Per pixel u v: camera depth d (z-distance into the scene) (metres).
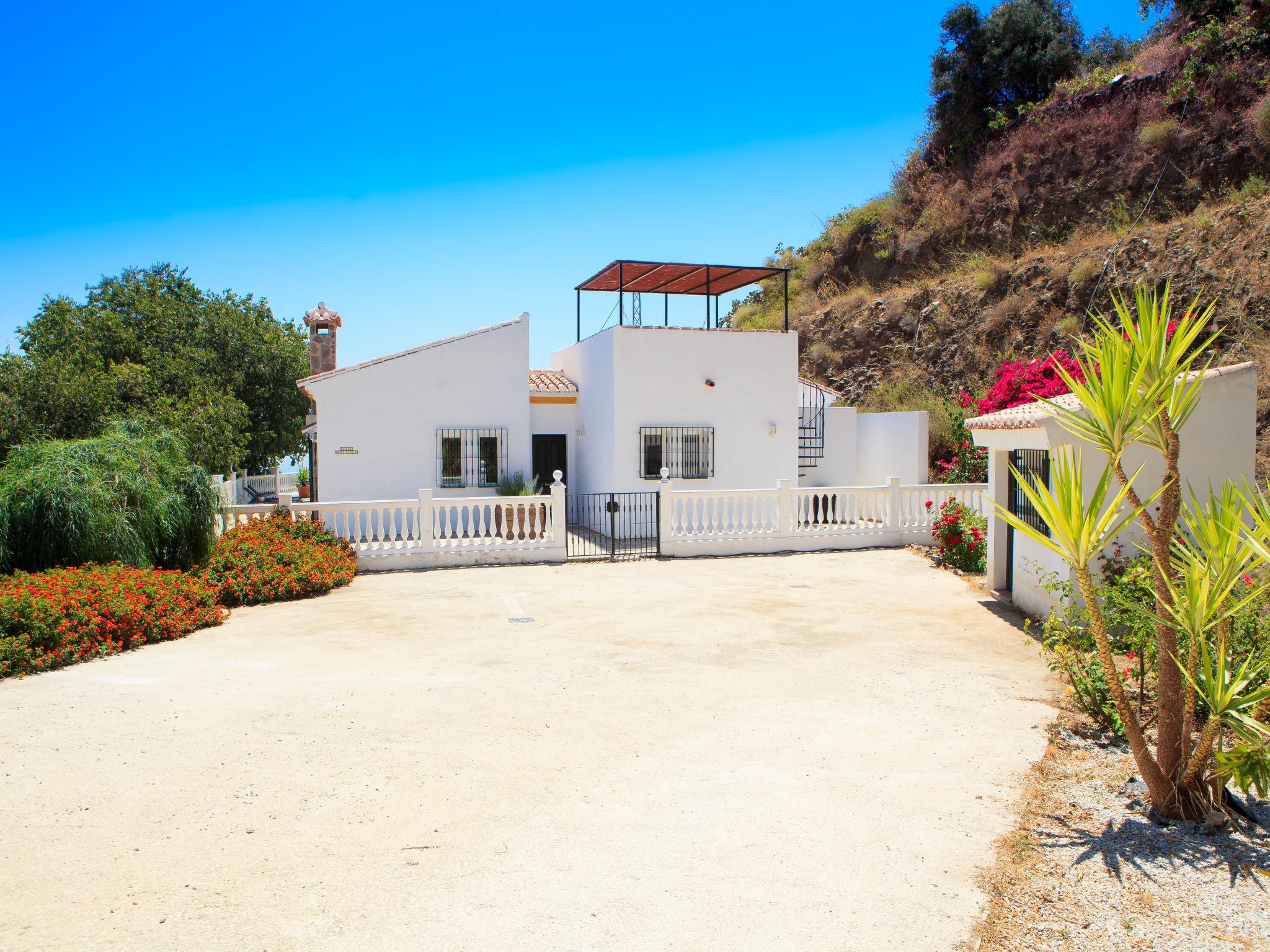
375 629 9.49
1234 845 4.30
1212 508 4.76
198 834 4.41
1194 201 22.42
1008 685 7.20
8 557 9.61
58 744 5.75
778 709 6.54
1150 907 3.74
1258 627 5.55
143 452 10.85
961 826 4.52
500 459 18.53
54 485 9.81
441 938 3.48
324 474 17.59
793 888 3.87
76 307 21.02
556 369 23.28
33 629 7.93
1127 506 8.60
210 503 11.28
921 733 5.98
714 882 3.92
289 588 11.29
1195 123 23.20
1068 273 23.50
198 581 10.53
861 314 29.61
